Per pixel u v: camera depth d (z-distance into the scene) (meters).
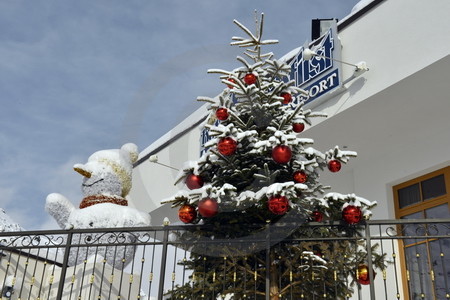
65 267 4.89
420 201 7.47
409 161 7.59
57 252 6.24
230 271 4.47
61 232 5.06
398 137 7.43
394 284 7.27
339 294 4.59
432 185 7.39
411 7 6.20
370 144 7.65
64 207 6.65
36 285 5.84
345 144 7.62
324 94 6.89
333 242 4.55
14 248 5.07
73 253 6.28
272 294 4.34
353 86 6.63
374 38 6.55
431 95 6.29
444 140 7.18
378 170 8.05
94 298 5.64
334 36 6.91
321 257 4.55
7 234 5.11
